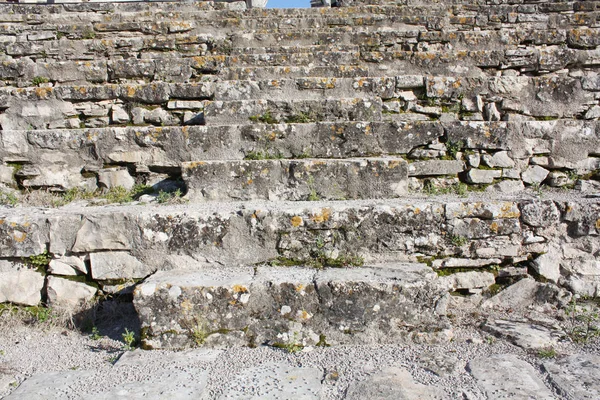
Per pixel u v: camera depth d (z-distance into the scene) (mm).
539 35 6664
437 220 3814
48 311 3828
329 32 7199
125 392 2791
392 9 8062
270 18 7703
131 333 3393
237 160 4539
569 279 3918
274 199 4414
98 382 2922
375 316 3283
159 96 5625
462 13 8023
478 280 3893
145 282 3393
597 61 5910
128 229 3811
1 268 3877
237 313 3299
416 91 5512
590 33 6551
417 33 7016
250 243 3795
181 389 2807
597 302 3906
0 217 3857
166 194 4590
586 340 3340
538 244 3922
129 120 5637
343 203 4035
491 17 7727
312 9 8109
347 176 4391
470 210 3820
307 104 5242
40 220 3848
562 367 2975
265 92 5578
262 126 4855
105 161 5039
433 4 8328
